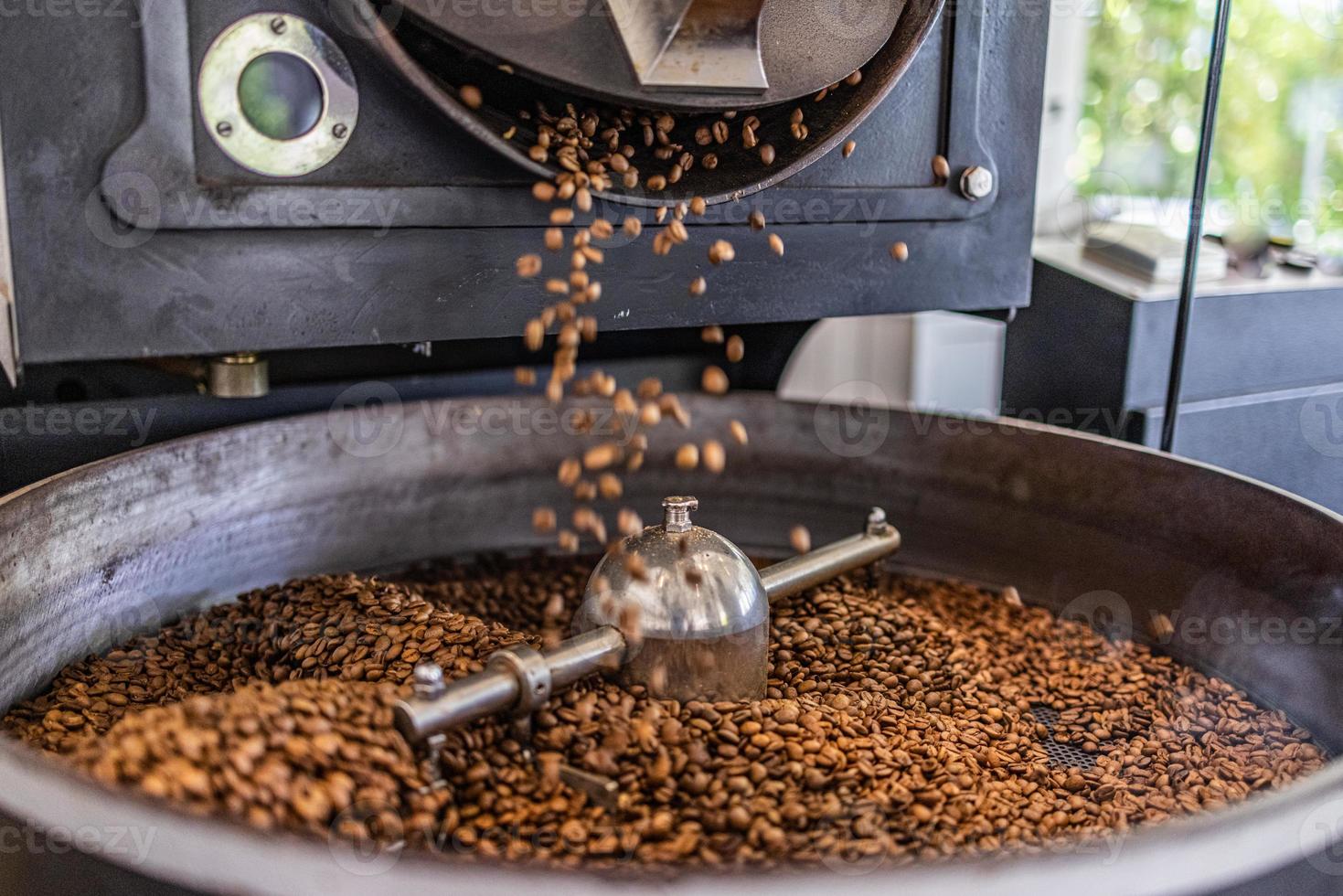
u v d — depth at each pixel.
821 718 1.08
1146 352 1.64
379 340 1.14
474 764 0.99
